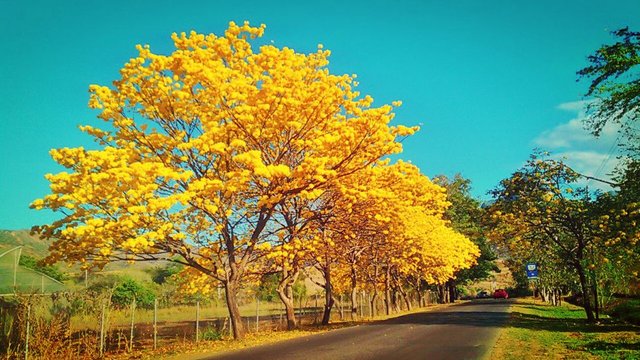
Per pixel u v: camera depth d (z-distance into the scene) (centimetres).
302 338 1608
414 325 1912
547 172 2105
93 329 1620
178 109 1590
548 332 1580
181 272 2084
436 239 3403
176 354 1347
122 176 1340
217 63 1489
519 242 2317
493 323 1925
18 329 1378
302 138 1662
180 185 1560
